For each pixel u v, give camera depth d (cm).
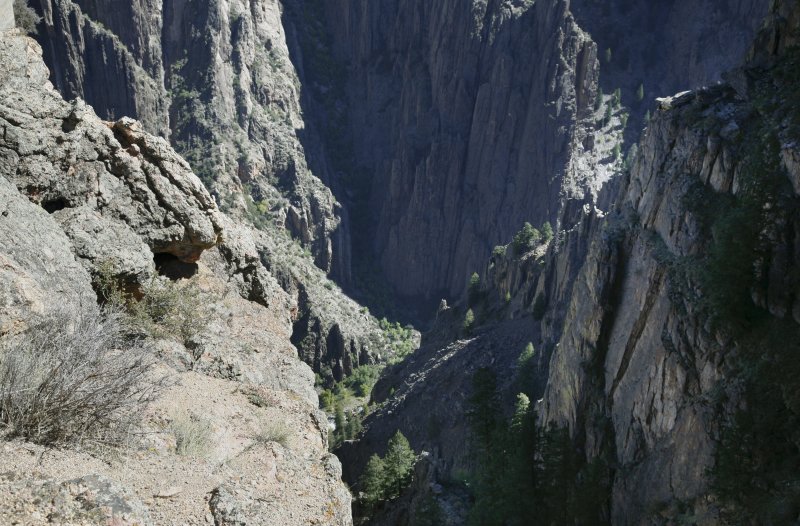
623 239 6856
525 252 19238
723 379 4597
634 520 5300
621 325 6556
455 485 9006
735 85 6112
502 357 15625
